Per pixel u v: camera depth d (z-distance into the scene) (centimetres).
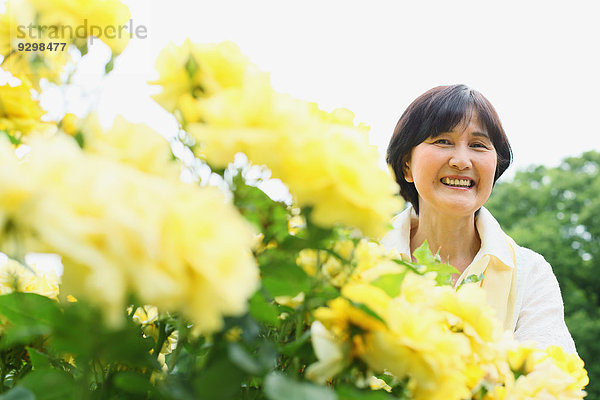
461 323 79
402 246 226
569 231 1850
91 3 64
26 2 64
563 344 203
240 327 58
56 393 60
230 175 61
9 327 73
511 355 93
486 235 222
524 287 219
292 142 55
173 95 60
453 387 62
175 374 68
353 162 57
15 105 69
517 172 2116
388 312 62
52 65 63
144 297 41
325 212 56
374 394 59
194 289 44
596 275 1766
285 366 75
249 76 59
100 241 41
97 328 56
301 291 67
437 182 217
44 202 40
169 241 42
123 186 42
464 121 213
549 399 86
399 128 228
